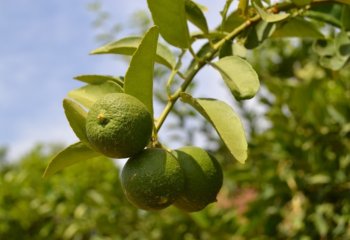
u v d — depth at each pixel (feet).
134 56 1.73
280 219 4.00
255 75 1.79
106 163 5.26
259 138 4.21
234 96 1.78
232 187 4.90
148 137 1.64
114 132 1.59
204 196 1.73
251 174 4.15
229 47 2.12
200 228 4.65
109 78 2.04
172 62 2.10
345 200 3.72
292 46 5.28
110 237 5.08
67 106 1.73
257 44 2.23
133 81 1.76
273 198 4.01
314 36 2.39
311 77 4.20
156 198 1.61
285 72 5.30
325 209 3.78
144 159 1.63
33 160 5.74
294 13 2.29
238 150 1.63
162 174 1.61
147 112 1.64
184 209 1.78
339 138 3.86
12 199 5.41
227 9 2.15
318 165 3.84
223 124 1.68
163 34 2.02
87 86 2.01
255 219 4.03
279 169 4.03
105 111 1.60
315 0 2.28
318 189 3.85
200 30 2.27
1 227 5.31
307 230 3.85
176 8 1.98
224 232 4.36
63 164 1.81
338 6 2.41
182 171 1.67
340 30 2.37
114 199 5.03
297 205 3.88
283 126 4.02
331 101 3.91
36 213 5.31
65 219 5.25
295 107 3.94
